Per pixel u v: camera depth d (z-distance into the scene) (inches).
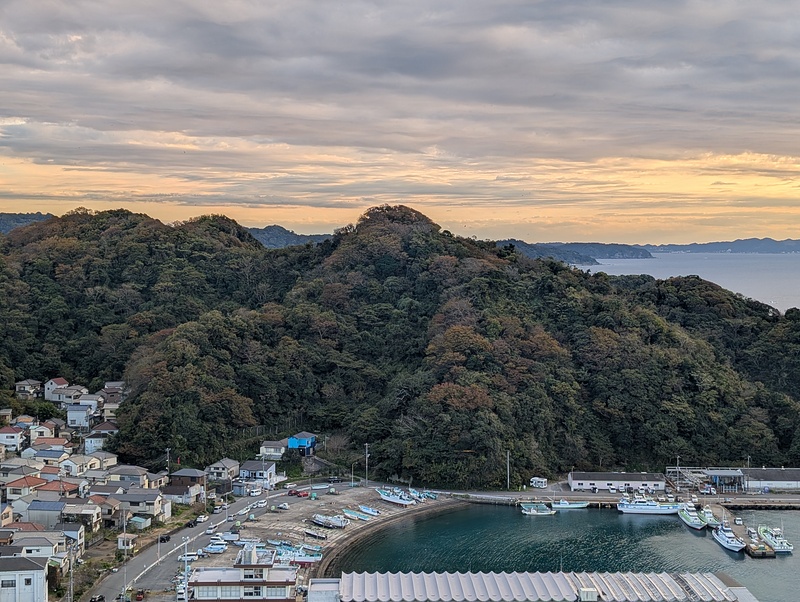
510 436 7032.5
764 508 6501.0
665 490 6850.4
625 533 5826.8
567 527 5964.6
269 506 6146.7
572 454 7347.4
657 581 4340.6
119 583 4503.0
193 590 4094.5
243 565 4087.1
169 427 6855.3
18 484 5536.4
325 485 6850.4
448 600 4065.0
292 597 4082.2
